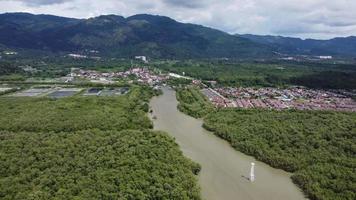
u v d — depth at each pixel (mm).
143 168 142750
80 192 121250
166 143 176875
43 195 116688
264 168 163125
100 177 131750
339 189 136500
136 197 120688
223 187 143250
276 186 144750
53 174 133375
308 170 154000
